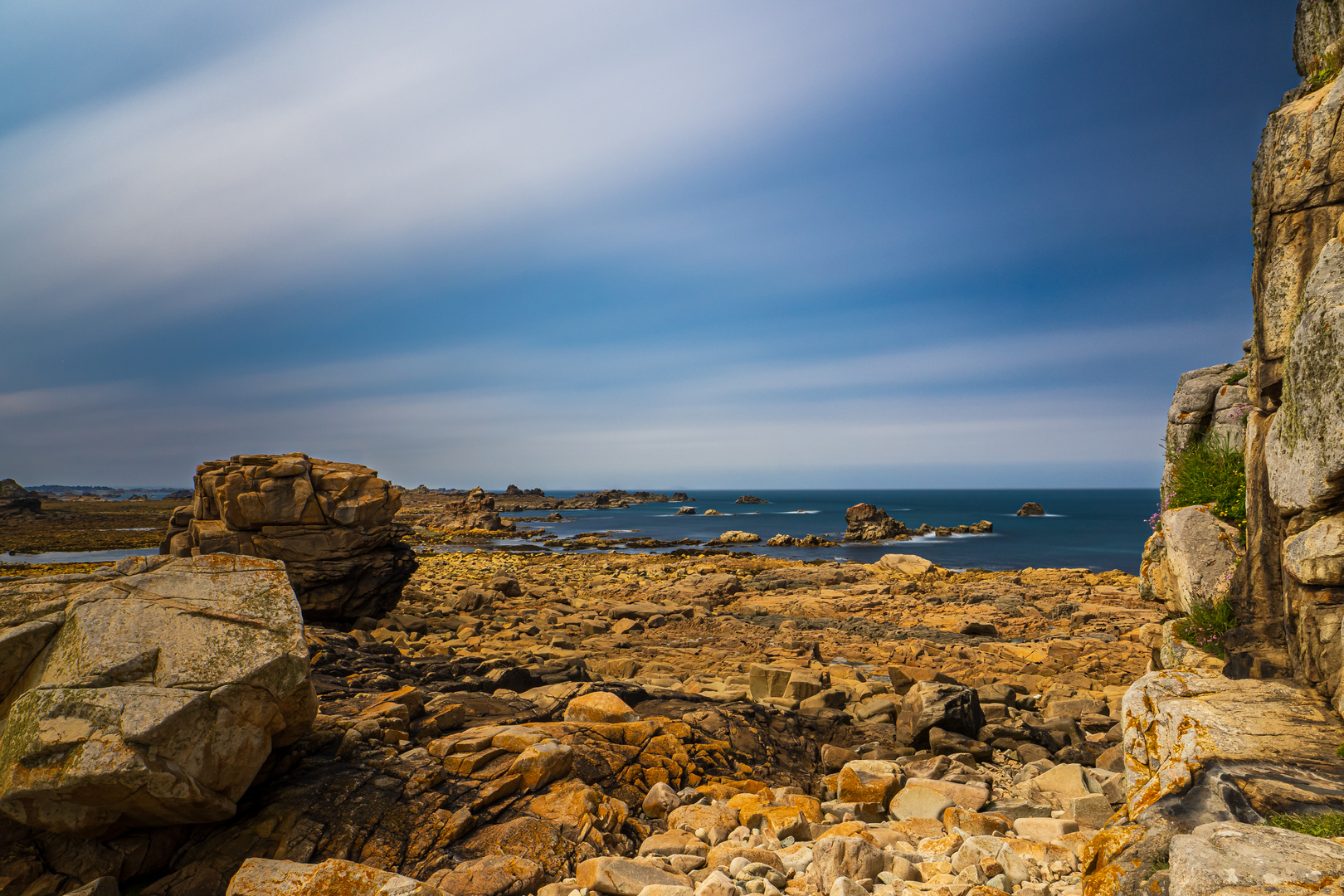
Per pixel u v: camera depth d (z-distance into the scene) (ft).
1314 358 18.47
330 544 69.21
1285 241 21.65
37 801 18.16
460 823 22.44
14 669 21.22
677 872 20.89
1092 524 345.51
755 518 456.86
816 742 38.83
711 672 58.70
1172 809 15.05
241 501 66.90
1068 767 30.04
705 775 30.86
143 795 18.54
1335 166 20.34
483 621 82.99
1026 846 20.95
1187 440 32.60
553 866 21.38
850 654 69.46
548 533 314.14
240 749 20.74
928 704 38.09
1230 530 25.75
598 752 29.84
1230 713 18.20
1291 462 19.71
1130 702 21.94
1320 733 16.96
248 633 22.25
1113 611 88.74
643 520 428.56
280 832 21.09
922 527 280.10
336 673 41.47
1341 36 21.74
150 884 19.57
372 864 20.68
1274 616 21.81
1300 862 11.27
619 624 82.84
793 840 24.06
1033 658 64.75
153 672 20.42
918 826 25.09
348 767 24.82
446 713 32.24
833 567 137.59
